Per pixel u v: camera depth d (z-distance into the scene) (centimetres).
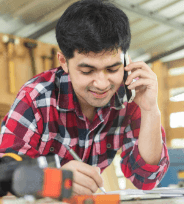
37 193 47
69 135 118
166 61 745
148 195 86
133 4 535
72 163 81
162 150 113
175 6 559
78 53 84
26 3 454
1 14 468
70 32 84
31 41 544
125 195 85
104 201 60
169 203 72
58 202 58
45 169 48
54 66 573
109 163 129
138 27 602
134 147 116
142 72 109
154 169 112
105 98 95
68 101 113
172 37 657
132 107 126
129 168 121
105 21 83
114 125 125
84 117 116
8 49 517
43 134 113
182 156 198
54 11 489
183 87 716
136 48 675
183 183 177
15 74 522
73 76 91
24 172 47
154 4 546
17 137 99
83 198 59
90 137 120
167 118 729
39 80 116
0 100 496
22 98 108
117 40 84
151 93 109
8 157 67
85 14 84
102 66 85
